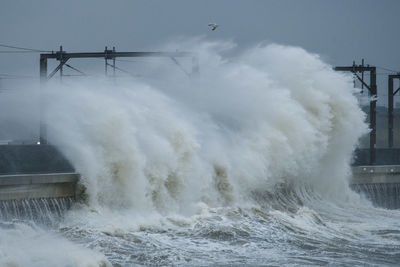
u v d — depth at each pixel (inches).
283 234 1781.5
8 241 1504.7
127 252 1489.9
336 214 2236.7
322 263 1505.9
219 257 1505.9
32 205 1745.8
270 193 2272.4
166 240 1616.6
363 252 1648.6
